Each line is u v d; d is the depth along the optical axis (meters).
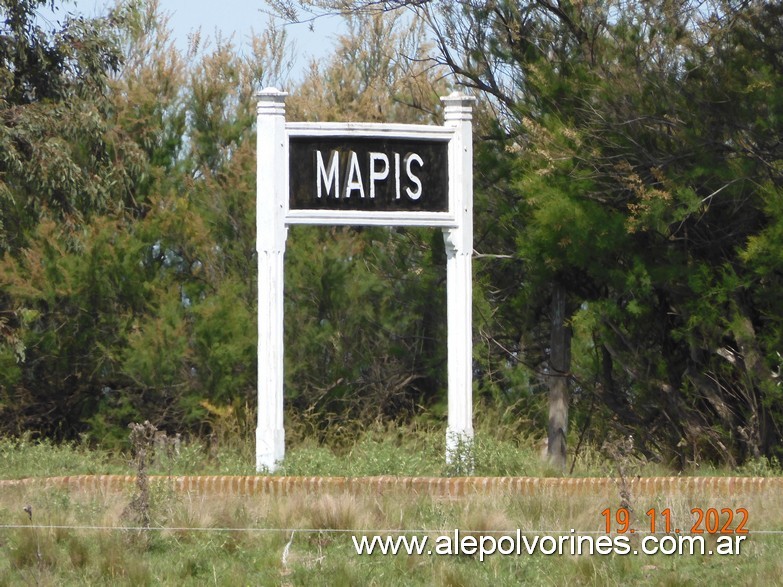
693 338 53.47
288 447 61.16
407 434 61.97
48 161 60.09
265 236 44.72
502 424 62.97
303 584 28.92
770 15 49.12
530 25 56.78
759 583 28.34
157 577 29.53
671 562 30.81
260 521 34.12
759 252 47.94
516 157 56.50
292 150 45.25
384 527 34.03
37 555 30.08
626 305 56.91
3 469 45.91
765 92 48.84
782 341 50.50
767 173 49.72
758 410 54.19
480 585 28.73
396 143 45.56
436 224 45.59
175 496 35.69
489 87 58.75
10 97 63.53
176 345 63.59
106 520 33.47
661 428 59.81
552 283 58.62
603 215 51.06
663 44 51.38
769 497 37.59
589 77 52.84
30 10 63.88
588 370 63.44
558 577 29.38
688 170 51.19
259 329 44.81
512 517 35.19
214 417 64.31
